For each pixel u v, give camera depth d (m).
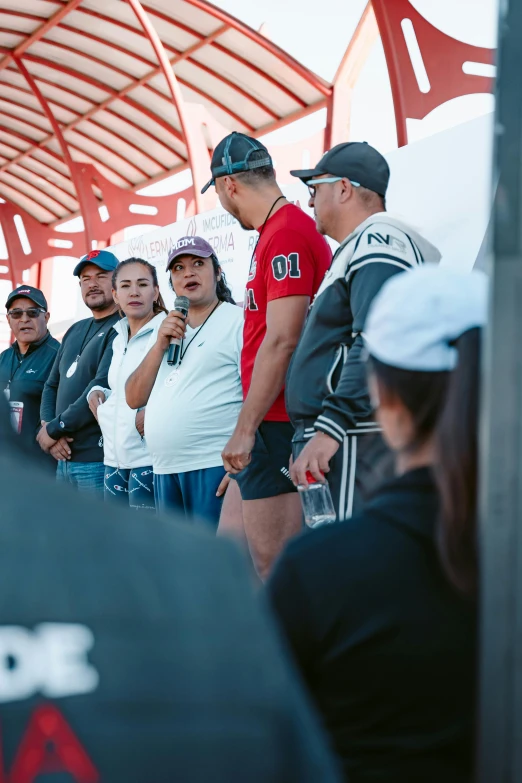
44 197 18.64
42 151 16.64
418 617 1.28
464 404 1.30
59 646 0.60
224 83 12.08
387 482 1.39
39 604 0.61
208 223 5.93
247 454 3.46
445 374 1.36
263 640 0.66
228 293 4.50
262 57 11.02
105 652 0.61
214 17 10.62
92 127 14.80
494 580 1.02
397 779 1.27
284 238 3.49
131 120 14.15
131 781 0.59
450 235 3.98
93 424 5.36
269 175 3.67
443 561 1.27
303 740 0.66
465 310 1.37
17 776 0.57
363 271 2.89
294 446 3.17
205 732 0.62
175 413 4.22
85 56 13.09
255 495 3.65
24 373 6.40
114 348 5.07
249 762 0.63
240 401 4.29
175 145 14.11
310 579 1.31
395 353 1.38
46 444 5.34
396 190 4.19
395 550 1.31
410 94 7.96
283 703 0.65
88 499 0.69
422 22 7.85
